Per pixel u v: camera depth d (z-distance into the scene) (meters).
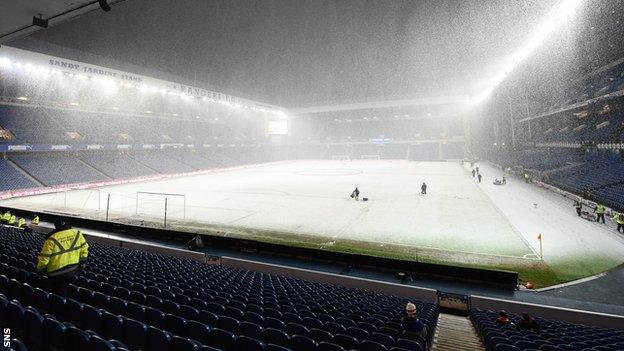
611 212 21.00
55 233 5.32
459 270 11.95
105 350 3.19
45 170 39.12
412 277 12.33
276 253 14.88
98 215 22.42
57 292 5.32
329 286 11.11
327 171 56.16
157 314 4.80
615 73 36.44
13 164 37.78
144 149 56.19
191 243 15.47
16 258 8.43
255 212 23.58
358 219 21.31
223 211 23.94
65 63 35.78
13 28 10.67
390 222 20.42
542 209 23.64
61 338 3.56
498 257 14.06
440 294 10.72
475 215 21.95
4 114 41.91
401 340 4.94
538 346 5.39
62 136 45.06
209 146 68.31
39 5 9.31
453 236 17.19
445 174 47.53
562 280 11.76
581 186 27.50
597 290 10.95
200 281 9.13
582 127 40.41
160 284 7.72
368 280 11.71
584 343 5.97
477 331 7.95
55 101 47.81
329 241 16.58
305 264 13.74
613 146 30.62
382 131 90.00
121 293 6.37
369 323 6.39
